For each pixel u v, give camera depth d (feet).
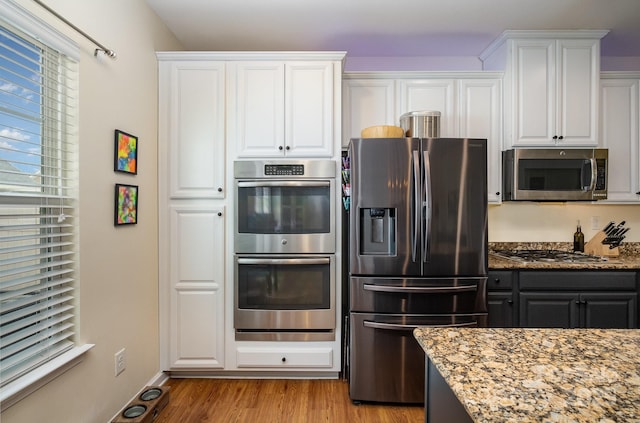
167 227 7.27
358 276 6.61
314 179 7.16
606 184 7.97
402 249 6.49
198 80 7.25
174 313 7.28
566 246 9.27
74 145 4.87
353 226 6.59
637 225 9.25
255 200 7.18
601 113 8.35
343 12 7.27
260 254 7.20
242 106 7.27
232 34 8.19
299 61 7.27
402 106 8.22
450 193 6.48
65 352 4.69
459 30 8.08
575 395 2.11
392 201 6.49
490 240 9.33
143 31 6.69
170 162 7.27
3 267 4.03
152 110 7.01
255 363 7.25
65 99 4.81
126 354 6.08
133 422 5.55
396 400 6.53
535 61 7.93
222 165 7.26
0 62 4.00
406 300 6.52
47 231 4.66
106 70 5.52
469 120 8.21
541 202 8.82
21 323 4.04
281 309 7.20
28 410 4.03
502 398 2.08
